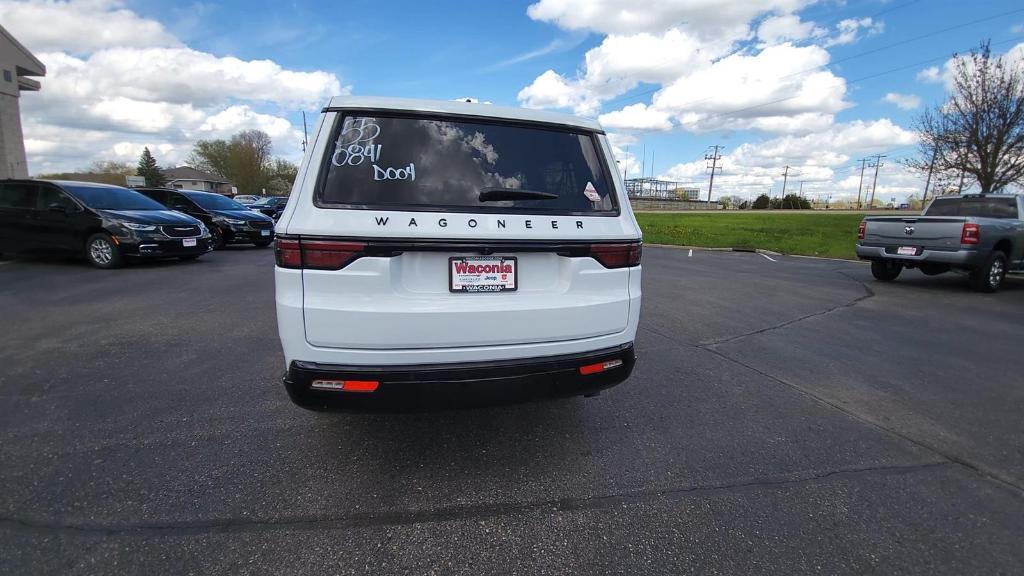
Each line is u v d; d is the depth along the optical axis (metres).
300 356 2.29
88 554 2.01
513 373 2.46
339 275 2.26
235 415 3.28
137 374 3.97
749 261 14.08
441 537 2.17
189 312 6.05
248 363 4.27
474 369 2.39
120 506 2.31
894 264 9.70
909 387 4.05
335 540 2.14
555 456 2.87
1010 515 2.41
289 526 2.22
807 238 22.39
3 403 3.40
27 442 2.88
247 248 14.66
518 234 2.46
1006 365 4.62
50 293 7.05
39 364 4.16
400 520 2.28
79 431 3.02
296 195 2.33
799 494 2.55
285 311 2.27
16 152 18.31
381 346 2.30
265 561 2.00
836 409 3.61
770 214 51.84
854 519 2.36
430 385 2.35
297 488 2.50
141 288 7.55
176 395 3.58
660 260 13.95
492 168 2.58
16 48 18.34
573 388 2.63
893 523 2.33
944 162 19.80
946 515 2.40
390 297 2.31
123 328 5.29
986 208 9.80
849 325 6.12
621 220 2.77
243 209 14.88
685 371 4.36
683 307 7.05
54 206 9.31
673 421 3.37
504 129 2.68
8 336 4.95
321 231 2.24
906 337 5.59
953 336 5.65
